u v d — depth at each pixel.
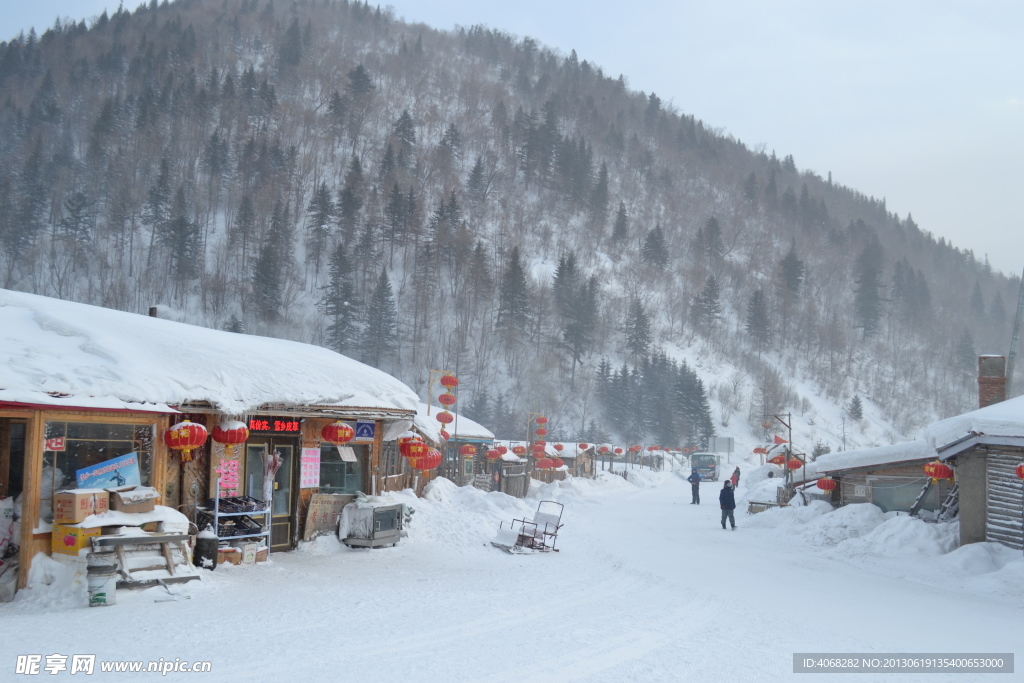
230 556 12.90
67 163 152.62
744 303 175.62
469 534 18.00
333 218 149.38
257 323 115.12
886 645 8.82
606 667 7.30
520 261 150.25
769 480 30.84
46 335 12.14
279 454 15.13
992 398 21.03
